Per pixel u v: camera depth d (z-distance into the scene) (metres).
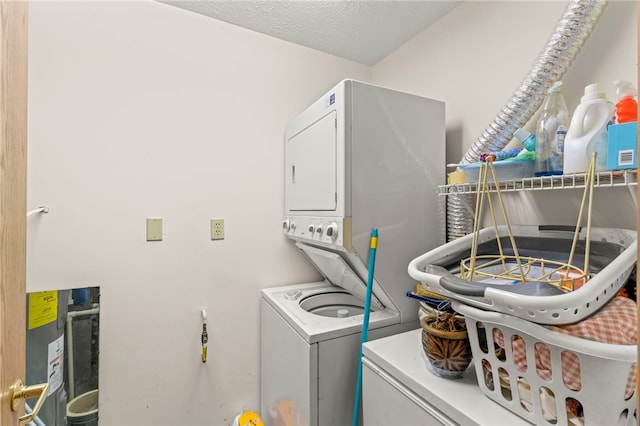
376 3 1.94
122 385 1.89
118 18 1.88
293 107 2.40
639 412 0.57
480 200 1.31
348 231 1.54
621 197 1.25
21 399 0.79
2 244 0.71
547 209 1.50
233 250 2.21
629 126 0.88
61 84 1.74
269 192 2.33
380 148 1.64
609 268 0.79
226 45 2.18
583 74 1.38
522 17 1.60
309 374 1.49
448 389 1.03
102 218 1.84
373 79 2.72
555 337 0.76
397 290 1.70
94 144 1.82
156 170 1.98
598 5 1.21
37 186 1.68
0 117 0.69
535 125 1.54
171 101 2.02
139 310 1.93
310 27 2.22
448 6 1.97
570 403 0.78
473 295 0.87
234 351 2.21
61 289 1.73
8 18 0.73
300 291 2.21
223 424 2.17
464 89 1.91
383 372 1.24
